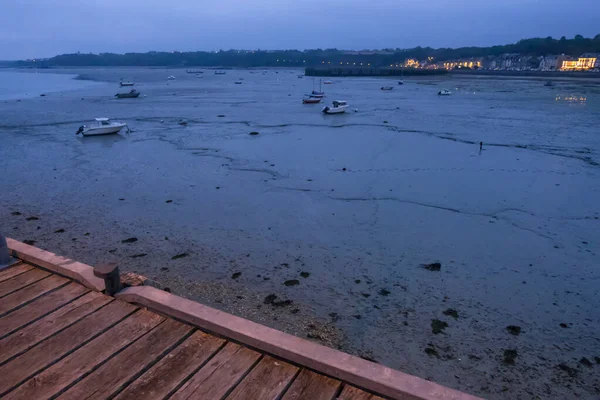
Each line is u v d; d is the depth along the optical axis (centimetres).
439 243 1348
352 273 1152
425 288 1083
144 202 1698
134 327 454
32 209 1603
